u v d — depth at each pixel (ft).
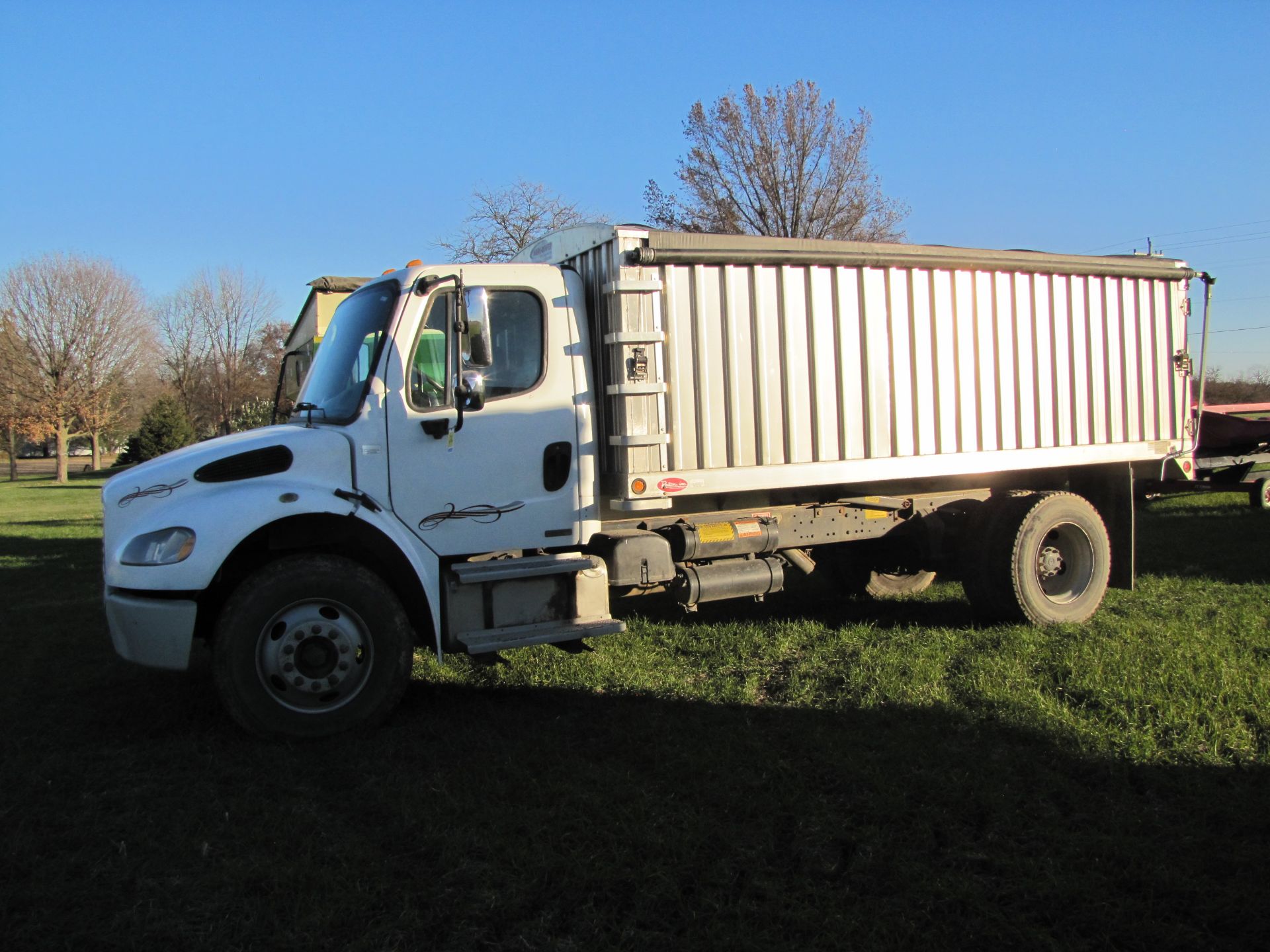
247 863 11.41
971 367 22.17
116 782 14.12
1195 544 34.53
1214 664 18.17
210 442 17.39
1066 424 23.65
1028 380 23.06
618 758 14.84
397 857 11.58
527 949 9.57
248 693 15.61
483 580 16.92
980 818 12.39
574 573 17.97
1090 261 23.80
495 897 10.47
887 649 20.70
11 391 146.00
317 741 15.90
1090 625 22.49
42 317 147.95
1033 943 9.55
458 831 12.10
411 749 15.46
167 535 15.64
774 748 14.99
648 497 18.22
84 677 20.34
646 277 18.19
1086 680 17.51
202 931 9.99
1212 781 13.24
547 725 16.56
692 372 18.66
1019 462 22.86
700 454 18.76
